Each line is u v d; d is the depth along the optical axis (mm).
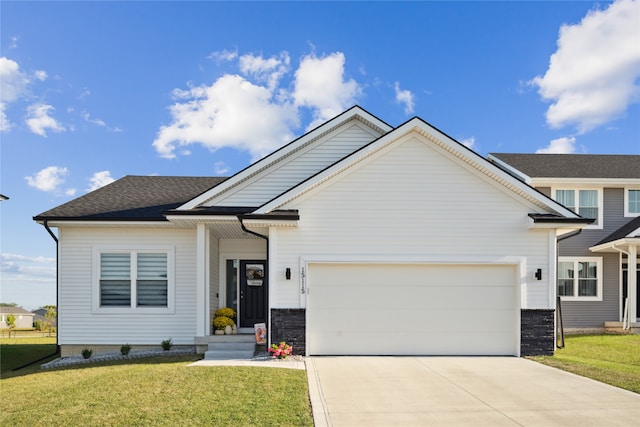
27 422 6094
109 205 14109
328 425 5988
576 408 6805
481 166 11133
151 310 13211
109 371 9719
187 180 17266
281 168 13039
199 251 12266
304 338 10906
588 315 17531
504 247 11211
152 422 5977
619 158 20516
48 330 45812
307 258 11055
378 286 11227
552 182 17672
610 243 16281
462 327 11188
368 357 10797
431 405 6918
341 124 13281
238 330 14250
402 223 11211
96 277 13195
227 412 6367
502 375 8969
